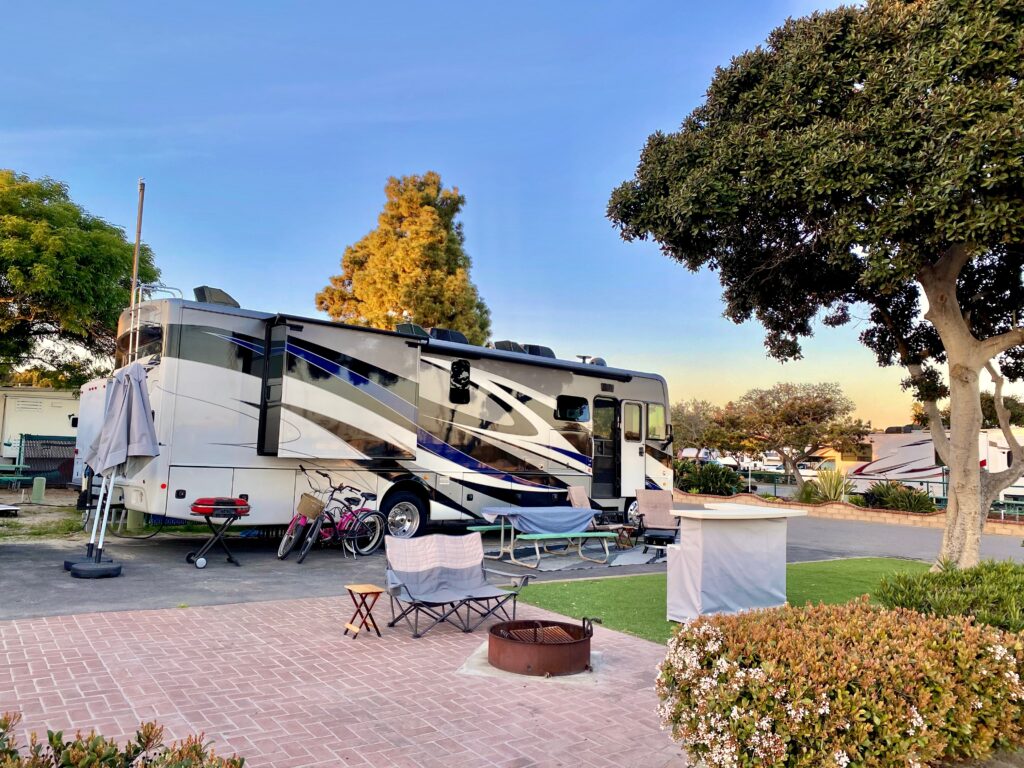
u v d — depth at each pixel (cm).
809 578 956
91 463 851
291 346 934
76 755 213
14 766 205
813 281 992
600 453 1330
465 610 710
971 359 864
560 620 683
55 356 1762
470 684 488
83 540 1028
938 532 1698
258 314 953
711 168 794
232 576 835
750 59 853
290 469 970
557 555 1127
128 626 591
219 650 538
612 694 480
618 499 1340
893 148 693
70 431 1933
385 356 1025
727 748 296
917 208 665
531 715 436
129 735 377
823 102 782
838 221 729
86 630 571
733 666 312
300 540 999
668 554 696
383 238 2394
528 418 1227
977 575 509
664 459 1423
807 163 733
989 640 368
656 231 854
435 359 1124
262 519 942
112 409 812
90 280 1488
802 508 2088
